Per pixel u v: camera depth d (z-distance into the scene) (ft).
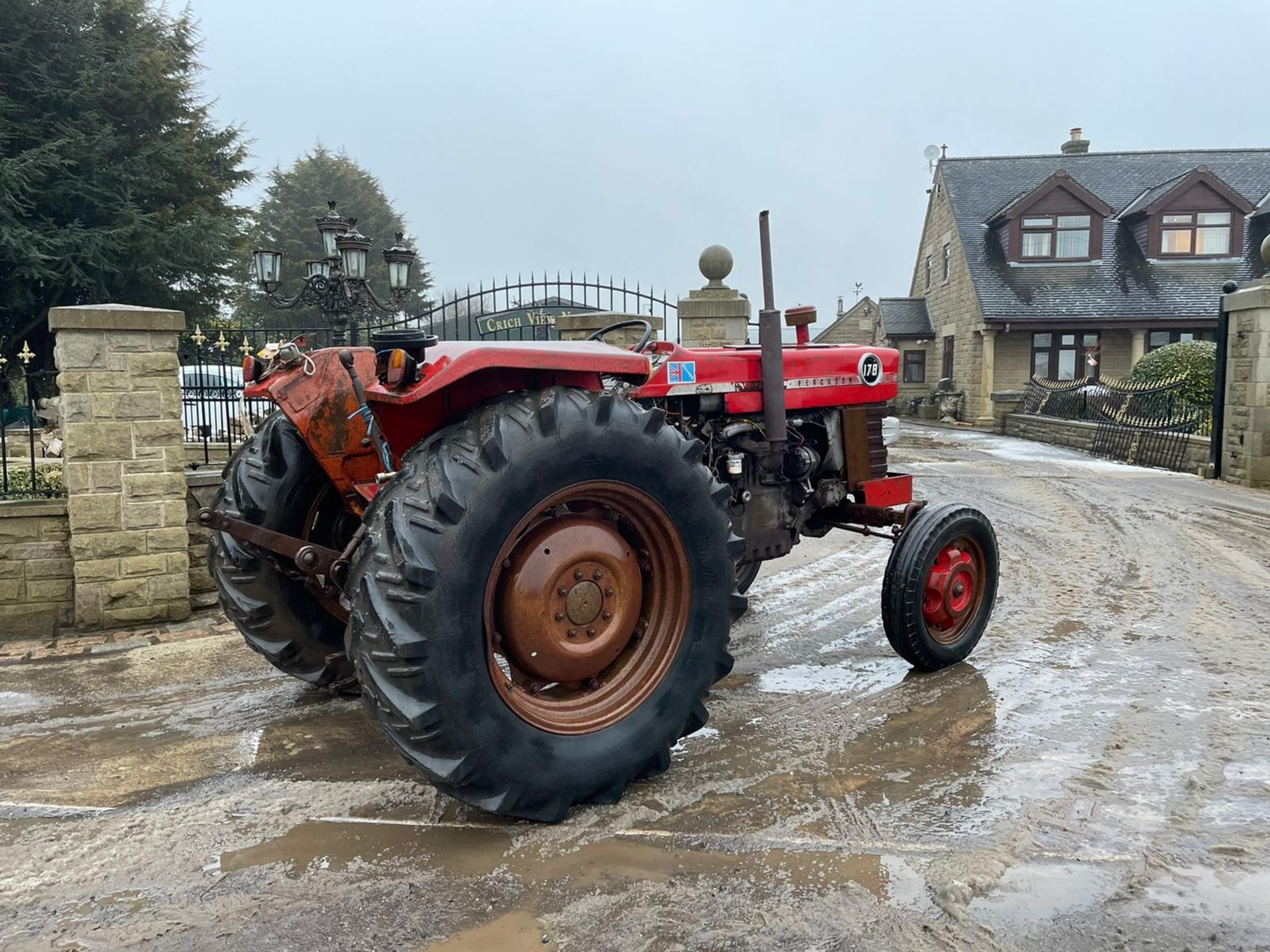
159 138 62.23
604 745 8.75
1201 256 74.43
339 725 11.37
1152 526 26.02
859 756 10.33
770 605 17.66
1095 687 12.63
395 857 8.07
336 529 11.90
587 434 8.46
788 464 13.28
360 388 8.80
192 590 17.15
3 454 16.37
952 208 81.82
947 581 13.24
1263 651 14.28
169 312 15.80
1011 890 7.54
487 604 8.04
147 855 8.14
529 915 7.18
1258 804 9.09
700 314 32.99
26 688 12.87
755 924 7.06
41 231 53.67
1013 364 75.20
